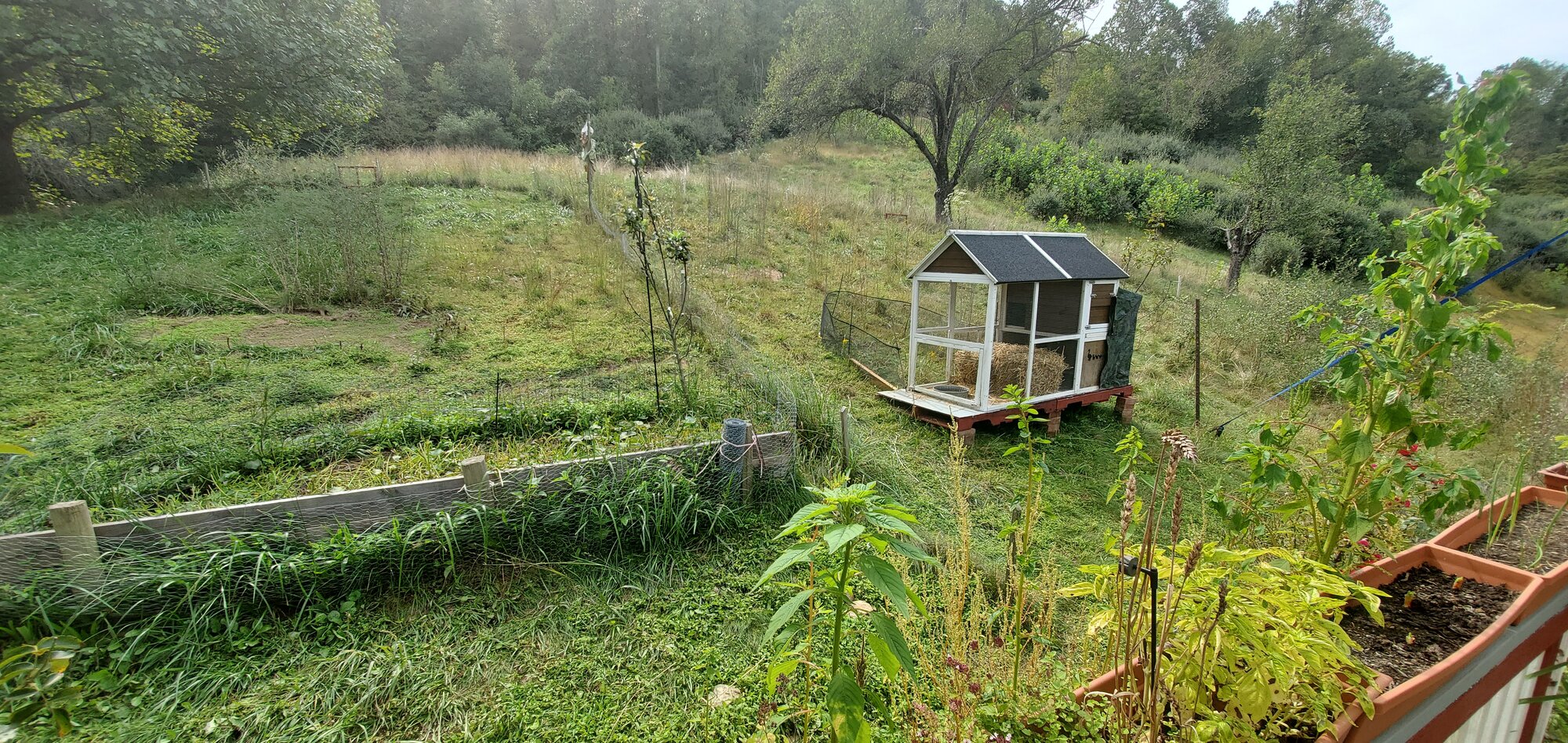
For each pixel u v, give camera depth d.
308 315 7.28
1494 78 1.91
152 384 5.29
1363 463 2.23
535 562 3.47
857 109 16.14
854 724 1.26
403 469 4.18
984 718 1.62
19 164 12.32
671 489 3.80
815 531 1.79
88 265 7.95
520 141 31.89
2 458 4.01
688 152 32.69
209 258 8.32
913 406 6.15
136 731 2.45
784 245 11.87
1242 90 38.34
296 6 13.06
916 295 6.47
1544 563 2.52
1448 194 1.97
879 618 1.31
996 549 4.08
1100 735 1.51
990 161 24.31
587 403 5.30
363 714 2.61
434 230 10.26
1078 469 5.61
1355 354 2.13
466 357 6.44
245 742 2.46
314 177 11.09
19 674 1.56
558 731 2.56
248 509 3.21
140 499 3.70
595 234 10.76
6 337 5.88
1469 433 2.10
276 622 2.99
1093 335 6.56
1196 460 1.47
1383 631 1.99
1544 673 2.15
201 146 16.98
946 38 14.36
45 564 2.87
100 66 10.87
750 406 5.36
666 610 3.32
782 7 48.09
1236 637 1.53
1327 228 15.30
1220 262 16.70
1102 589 1.84
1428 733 1.66
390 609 3.17
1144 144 32.19
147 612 2.91
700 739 2.53
